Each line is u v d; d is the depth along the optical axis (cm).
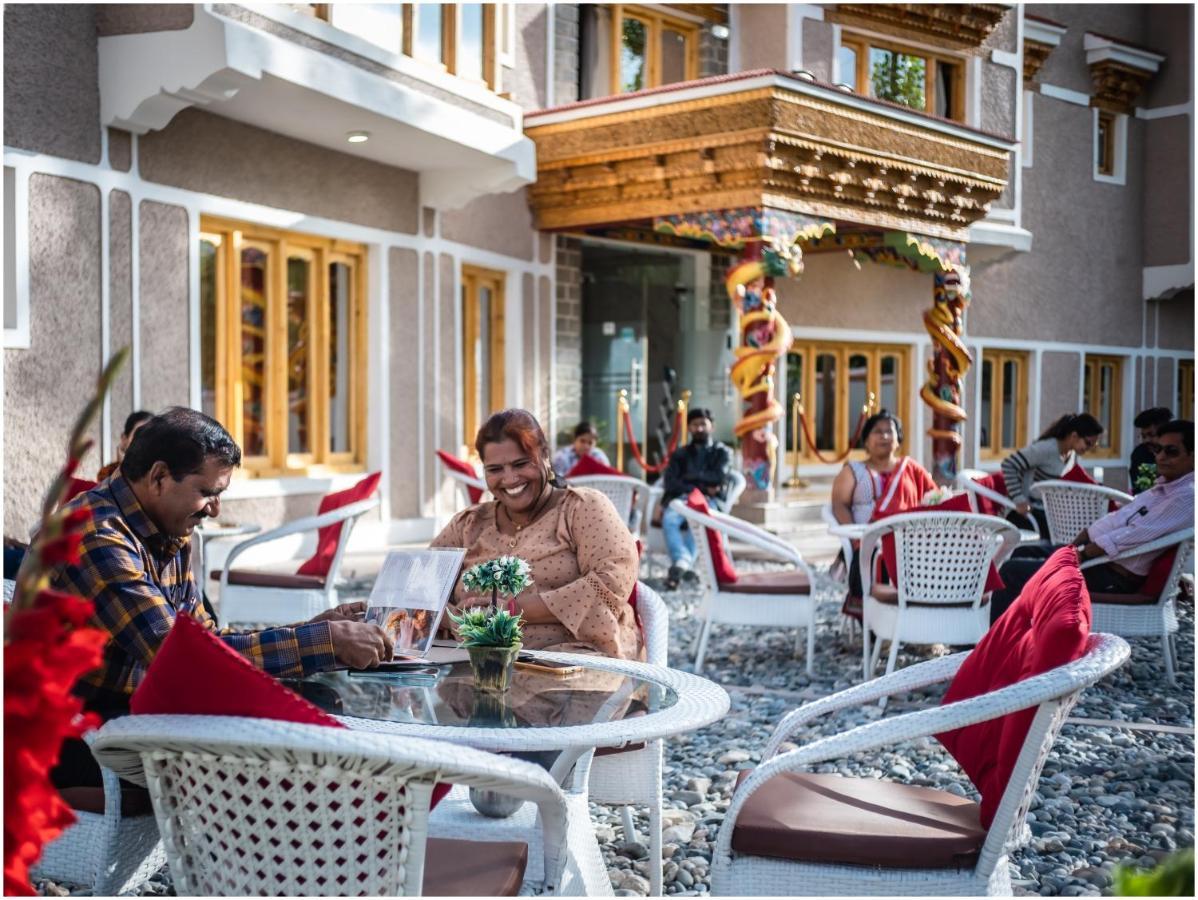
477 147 1170
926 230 1450
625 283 1595
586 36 1516
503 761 221
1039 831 435
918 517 620
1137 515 652
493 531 393
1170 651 674
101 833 280
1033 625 282
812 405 1792
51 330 872
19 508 848
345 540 686
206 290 1050
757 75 1204
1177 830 436
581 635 370
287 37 955
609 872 379
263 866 213
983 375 2022
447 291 1316
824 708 332
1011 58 1858
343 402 1221
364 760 204
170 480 299
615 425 1570
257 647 297
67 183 885
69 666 163
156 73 894
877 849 261
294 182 1112
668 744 553
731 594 702
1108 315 2181
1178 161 2195
